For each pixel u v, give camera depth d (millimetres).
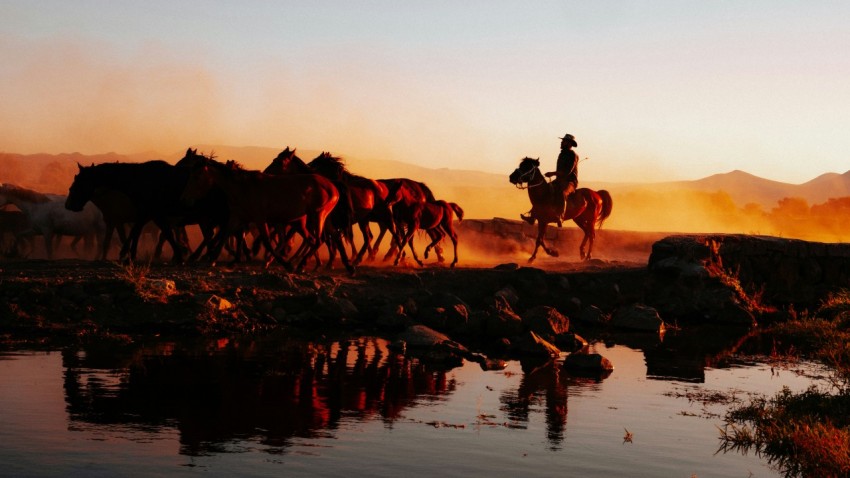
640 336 18469
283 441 8773
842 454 8461
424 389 11750
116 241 25500
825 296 24406
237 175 18156
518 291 20453
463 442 9062
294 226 19094
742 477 8164
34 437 8570
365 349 14875
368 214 21578
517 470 8109
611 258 30688
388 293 19031
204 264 19938
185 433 8930
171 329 15742
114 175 19172
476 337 17359
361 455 8398
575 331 18781
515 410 10703
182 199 17672
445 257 28469
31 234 24016
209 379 11633
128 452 8172
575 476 8000
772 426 9953
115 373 11797
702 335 18938
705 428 10117
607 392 12117
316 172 21094
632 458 8703
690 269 22156
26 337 14461
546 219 24531
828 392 12125
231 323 16297
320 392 11172
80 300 16062
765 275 24484
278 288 17938
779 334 19516
